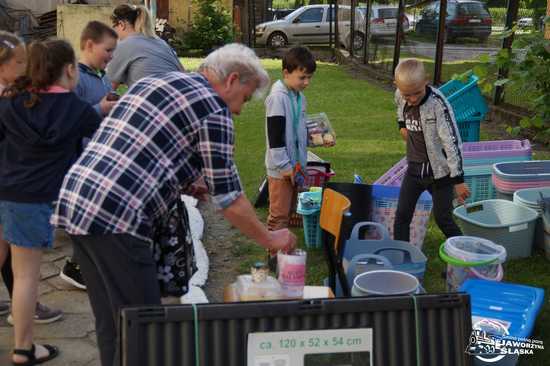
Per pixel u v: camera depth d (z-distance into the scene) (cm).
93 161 280
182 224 327
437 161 478
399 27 1490
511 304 397
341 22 2153
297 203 590
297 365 232
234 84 297
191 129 280
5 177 363
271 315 231
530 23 649
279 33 2405
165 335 226
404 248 466
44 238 370
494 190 645
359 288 367
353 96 1354
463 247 452
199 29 2200
